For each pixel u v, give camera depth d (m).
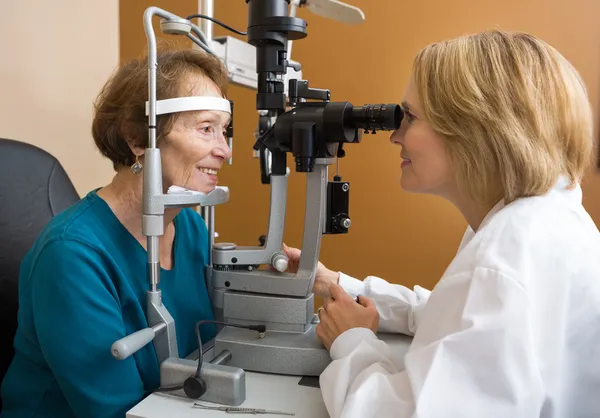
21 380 0.96
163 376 0.83
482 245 0.73
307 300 0.96
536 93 0.76
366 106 0.86
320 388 0.81
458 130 0.79
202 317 1.08
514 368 0.63
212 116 0.92
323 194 0.95
